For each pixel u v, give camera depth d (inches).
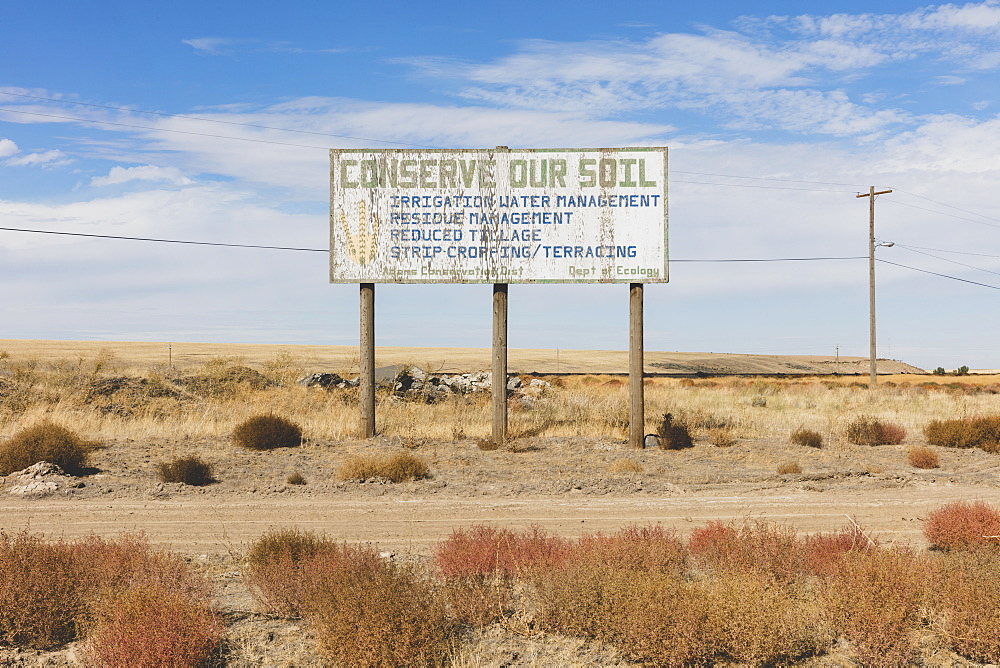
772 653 241.4
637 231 869.8
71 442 654.5
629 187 871.7
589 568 280.1
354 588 247.3
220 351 3858.3
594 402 1326.3
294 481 620.7
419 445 854.5
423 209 882.8
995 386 2358.5
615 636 255.1
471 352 4766.2
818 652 253.3
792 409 1397.6
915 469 721.0
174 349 4005.9
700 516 499.8
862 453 830.5
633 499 560.4
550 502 549.3
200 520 480.1
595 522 478.6
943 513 414.0
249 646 249.6
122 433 885.8
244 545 411.2
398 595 244.1
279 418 843.4
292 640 255.9
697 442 909.2
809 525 468.8
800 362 4741.6
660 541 339.3
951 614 266.1
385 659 226.2
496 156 878.4
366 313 899.4
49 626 252.1
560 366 3649.1
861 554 301.9
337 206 886.4
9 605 250.4
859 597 258.4
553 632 266.1
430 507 528.1
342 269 888.3
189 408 1110.4
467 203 879.7
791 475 663.8
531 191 877.2
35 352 3245.6
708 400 1565.0
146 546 323.0
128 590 256.1
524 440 864.9
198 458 671.1
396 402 1250.6
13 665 236.5
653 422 1075.3
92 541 325.4
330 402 1184.2
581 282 871.7
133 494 560.7
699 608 244.8
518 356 4402.1
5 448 642.2
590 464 742.5
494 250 878.4
